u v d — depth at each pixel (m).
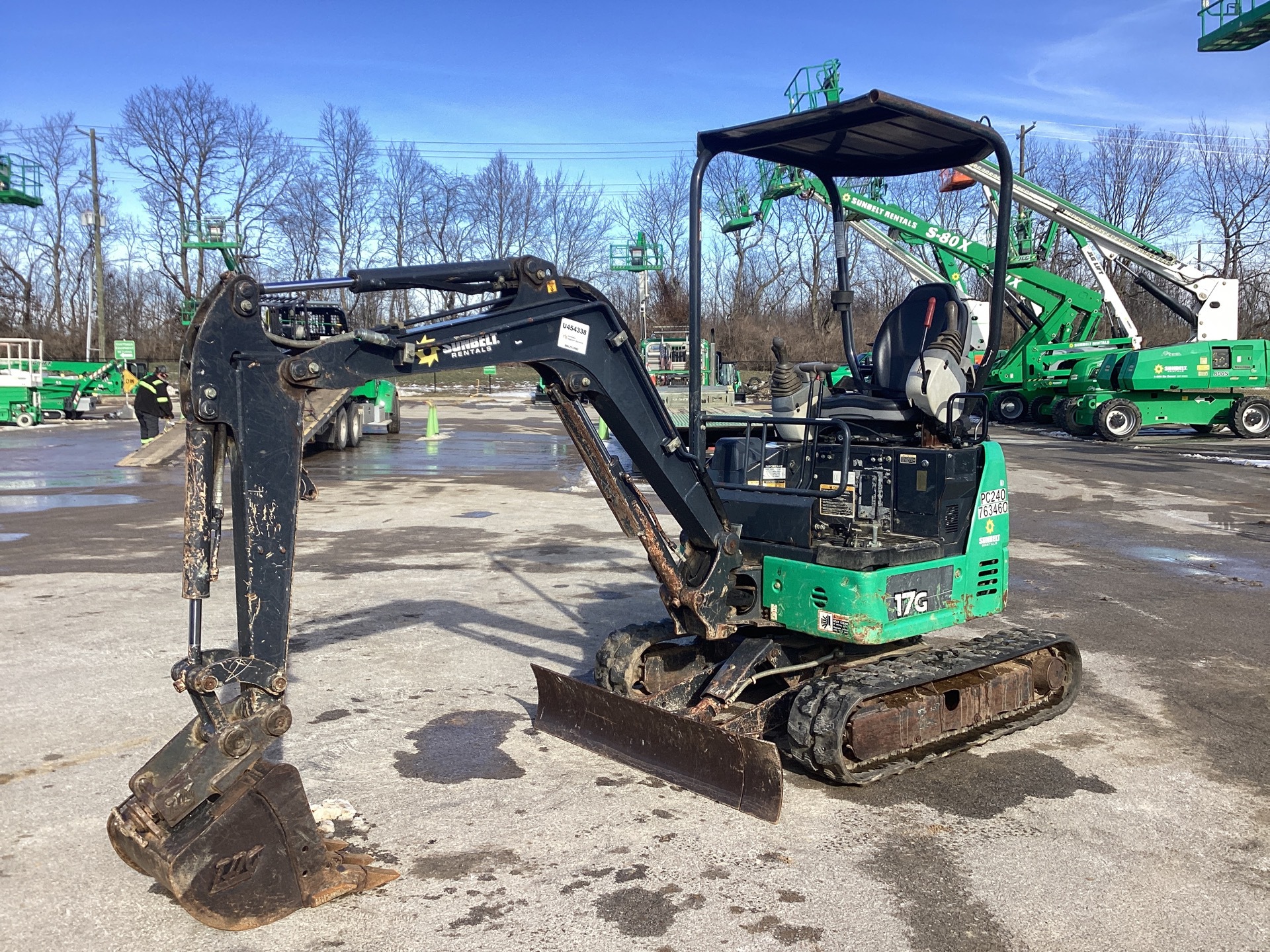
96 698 6.41
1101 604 9.23
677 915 3.97
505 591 9.52
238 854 3.76
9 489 15.97
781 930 3.87
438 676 7.02
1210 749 5.82
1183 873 4.35
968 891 4.18
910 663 5.59
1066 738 5.98
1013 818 4.89
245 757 3.74
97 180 49.41
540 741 5.84
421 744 5.77
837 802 5.07
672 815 4.88
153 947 3.75
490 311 4.53
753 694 6.25
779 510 5.59
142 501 14.77
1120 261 31.41
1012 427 31.77
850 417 6.30
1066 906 4.07
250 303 3.72
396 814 4.87
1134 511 14.76
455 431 29.27
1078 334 31.92
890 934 3.84
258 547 3.76
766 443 6.22
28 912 4.00
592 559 11.03
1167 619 8.69
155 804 3.60
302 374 3.81
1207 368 26.56
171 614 8.49
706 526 5.40
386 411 26.98
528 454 22.64
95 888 4.19
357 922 3.92
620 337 4.93
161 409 20.83
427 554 11.24
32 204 41.84
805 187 28.02
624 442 5.19
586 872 4.31
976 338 7.27
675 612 5.63
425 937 3.81
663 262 60.12
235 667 3.69
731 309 60.34
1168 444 25.91
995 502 5.95
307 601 9.09
